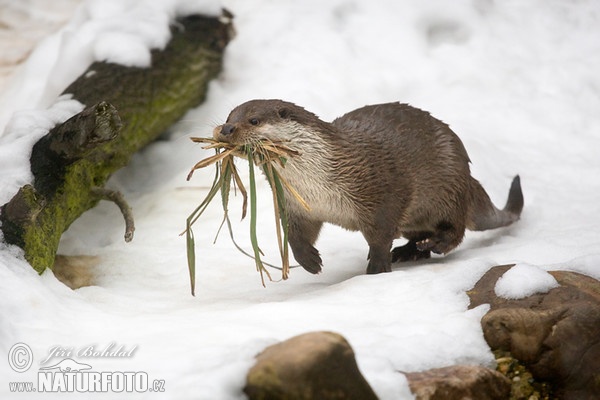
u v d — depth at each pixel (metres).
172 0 15.54
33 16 19.75
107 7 16.00
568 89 16.17
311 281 10.76
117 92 13.34
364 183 10.27
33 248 9.62
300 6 16.92
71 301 9.31
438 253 11.20
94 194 11.59
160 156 14.26
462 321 8.50
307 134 9.94
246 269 11.24
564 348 8.23
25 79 15.69
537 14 17.62
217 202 13.30
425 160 10.90
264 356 7.04
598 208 12.95
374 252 10.63
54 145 10.49
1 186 10.17
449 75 16.27
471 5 17.36
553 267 9.65
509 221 12.23
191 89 14.75
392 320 8.62
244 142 9.61
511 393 8.16
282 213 9.66
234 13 16.64
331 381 6.88
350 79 15.82
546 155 14.70
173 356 7.45
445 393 7.46
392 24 16.83
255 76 15.60
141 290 10.67
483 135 15.02
